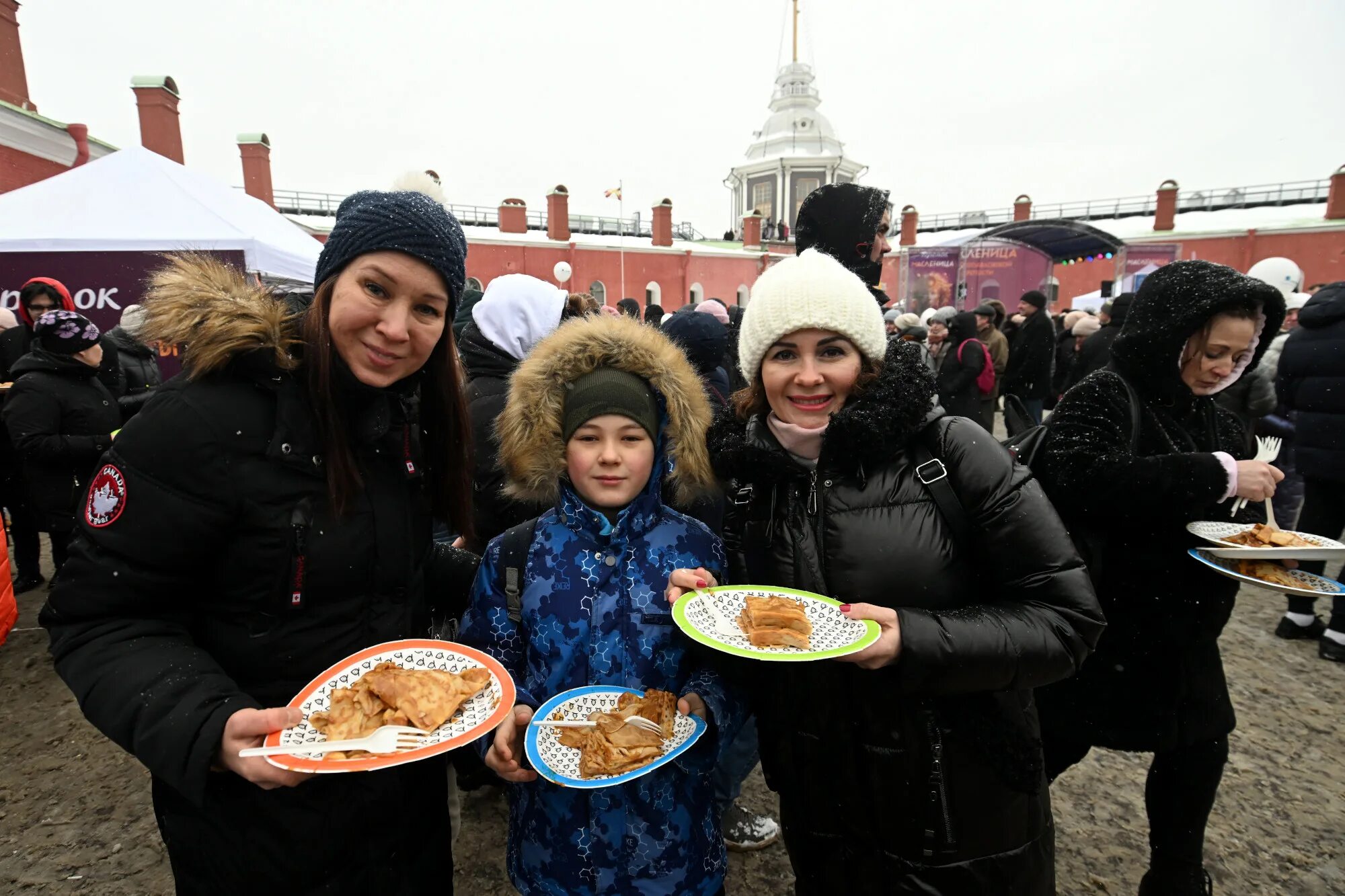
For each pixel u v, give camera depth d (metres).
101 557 1.07
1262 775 2.64
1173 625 1.73
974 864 1.30
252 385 1.15
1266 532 1.78
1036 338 8.16
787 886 2.20
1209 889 1.78
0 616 2.83
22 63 11.18
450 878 1.48
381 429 1.24
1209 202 37.44
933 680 1.16
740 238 41.31
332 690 1.14
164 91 13.66
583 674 1.50
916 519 1.30
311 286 1.42
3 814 2.52
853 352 1.35
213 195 7.08
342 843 1.24
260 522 1.12
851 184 2.41
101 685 1.02
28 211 6.17
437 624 1.78
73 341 3.74
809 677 1.37
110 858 2.30
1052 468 1.78
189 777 0.96
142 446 1.07
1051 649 1.18
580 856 1.43
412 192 1.18
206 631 1.17
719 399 3.34
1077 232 15.10
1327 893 2.10
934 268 17.72
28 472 3.76
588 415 1.50
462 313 3.78
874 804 1.34
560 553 1.55
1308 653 3.63
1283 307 1.72
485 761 1.29
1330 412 3.47
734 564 1.60
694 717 1.36
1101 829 2.43
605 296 27.72
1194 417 1.89
